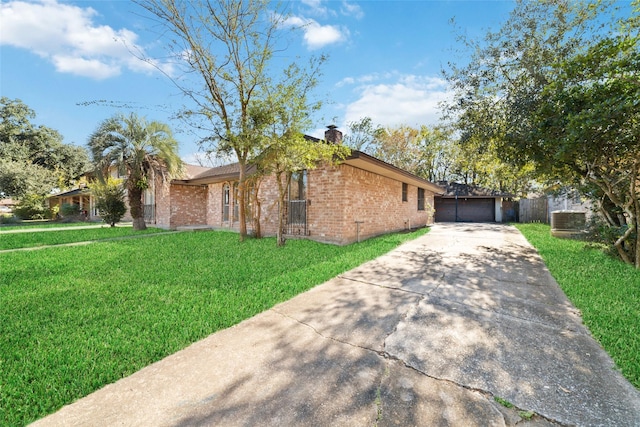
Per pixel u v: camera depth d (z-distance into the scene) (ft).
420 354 8.47
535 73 22.62
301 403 6.42
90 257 22.86
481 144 29.43
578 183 22.33
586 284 14.64
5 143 89.76
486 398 6.56
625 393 6.69
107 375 7.55
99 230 44.80
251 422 5.88
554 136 18.11
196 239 32.96
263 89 25.32
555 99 17.24
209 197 50.11
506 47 24.44
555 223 33.53
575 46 22.17
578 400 6.48
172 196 48.06
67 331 10.14
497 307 12.12
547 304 12.40
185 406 6.42
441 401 6.46
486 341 9.21
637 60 14.48
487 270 18.44
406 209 46.91
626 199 18.95
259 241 30.81
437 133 58.23
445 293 13.98
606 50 15.20
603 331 9.58
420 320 10.87
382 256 23.35
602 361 8.01
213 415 6.11
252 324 10.74
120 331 10.11
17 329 10.31
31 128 98.68
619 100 14.29
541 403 6.38
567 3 22.11
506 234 38.75
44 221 71.15
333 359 8.26
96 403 6.59
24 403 6.57
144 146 42.75
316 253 24.22
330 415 6.04
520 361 8.05
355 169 31.40
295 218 33.76
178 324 10.62
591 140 15.94
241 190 30.55
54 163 98.63
